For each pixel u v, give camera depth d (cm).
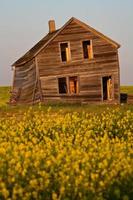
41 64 5194
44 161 1742
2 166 1634
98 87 5278
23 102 5572
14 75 5919
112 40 5288
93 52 5284
